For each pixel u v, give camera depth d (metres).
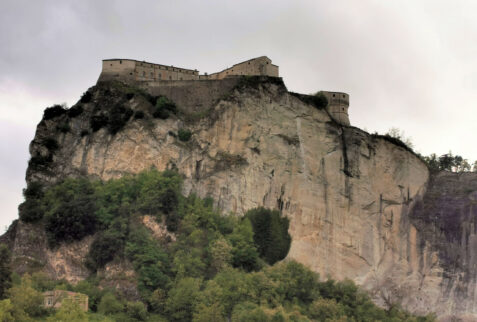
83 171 175.88
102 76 186.88
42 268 161.50
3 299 140.38
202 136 177.75
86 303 144.88
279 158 181.62
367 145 194.62
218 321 142.88
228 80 184.62
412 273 193.88
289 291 160.75
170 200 164.88
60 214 162.75
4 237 175.88
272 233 173.50
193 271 154.62
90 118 180.62
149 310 148.75
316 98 191.00
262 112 182.75
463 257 198.50
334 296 170.38
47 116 183.25
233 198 173.25
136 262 153.62
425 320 186.75
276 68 192.00
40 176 176.00
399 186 197.88
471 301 195.50
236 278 153.88
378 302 186.12
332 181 187.12
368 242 188.50
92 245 158.88
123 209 163.75
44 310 142.00
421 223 199.62
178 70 192.88
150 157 173.75
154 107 179.75
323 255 181.25
